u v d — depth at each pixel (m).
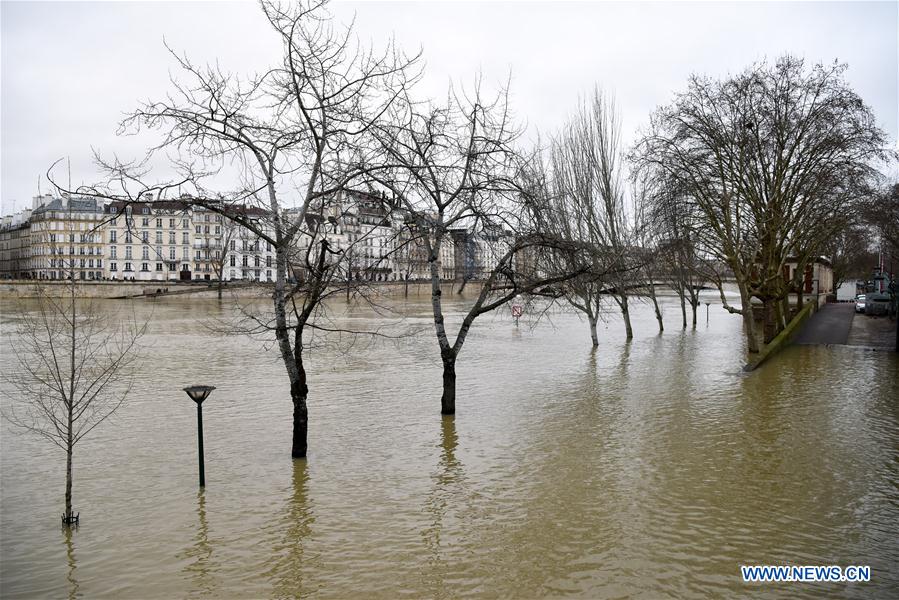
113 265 136.62
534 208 19.83
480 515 13.18
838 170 35.91
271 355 37.62
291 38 14.61
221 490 14.75
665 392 25.69
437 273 21.30
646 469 15.93
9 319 57.78
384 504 13.82
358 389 26.92
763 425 20.03
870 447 17.44
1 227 175.50
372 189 16.95
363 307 88.38
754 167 35.94
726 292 132.62
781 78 36.12
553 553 11.43
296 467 16.34
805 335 45.12
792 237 40.12
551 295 23.73
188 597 10.06
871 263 96.81
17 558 11.38
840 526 12.36
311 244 15.88
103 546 11.86
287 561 11.24
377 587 10.34
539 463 16.55
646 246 45.31
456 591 10.17
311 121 15.06
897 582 10.23
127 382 28.36
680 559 11.11
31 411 22.70
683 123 35.91
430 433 19.56
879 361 33.09
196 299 99.06
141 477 15.67
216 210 14.65
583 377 29.72
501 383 28.28
